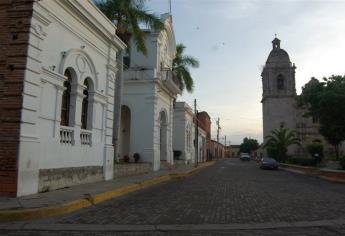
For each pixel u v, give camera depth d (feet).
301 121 238.68
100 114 61.36
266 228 29.76
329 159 141.69
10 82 40.52
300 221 32.68
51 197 40.09
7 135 39.88
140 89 100.37
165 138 114.32
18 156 39.40
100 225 30.09
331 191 61.98
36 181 42.52
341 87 118.73
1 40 41.50
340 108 116.26
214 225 30.58
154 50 102.94
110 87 64.13
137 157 97.91
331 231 28.73
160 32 103.30
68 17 49.93
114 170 69.56
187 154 172.55
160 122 107.65
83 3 52.47
